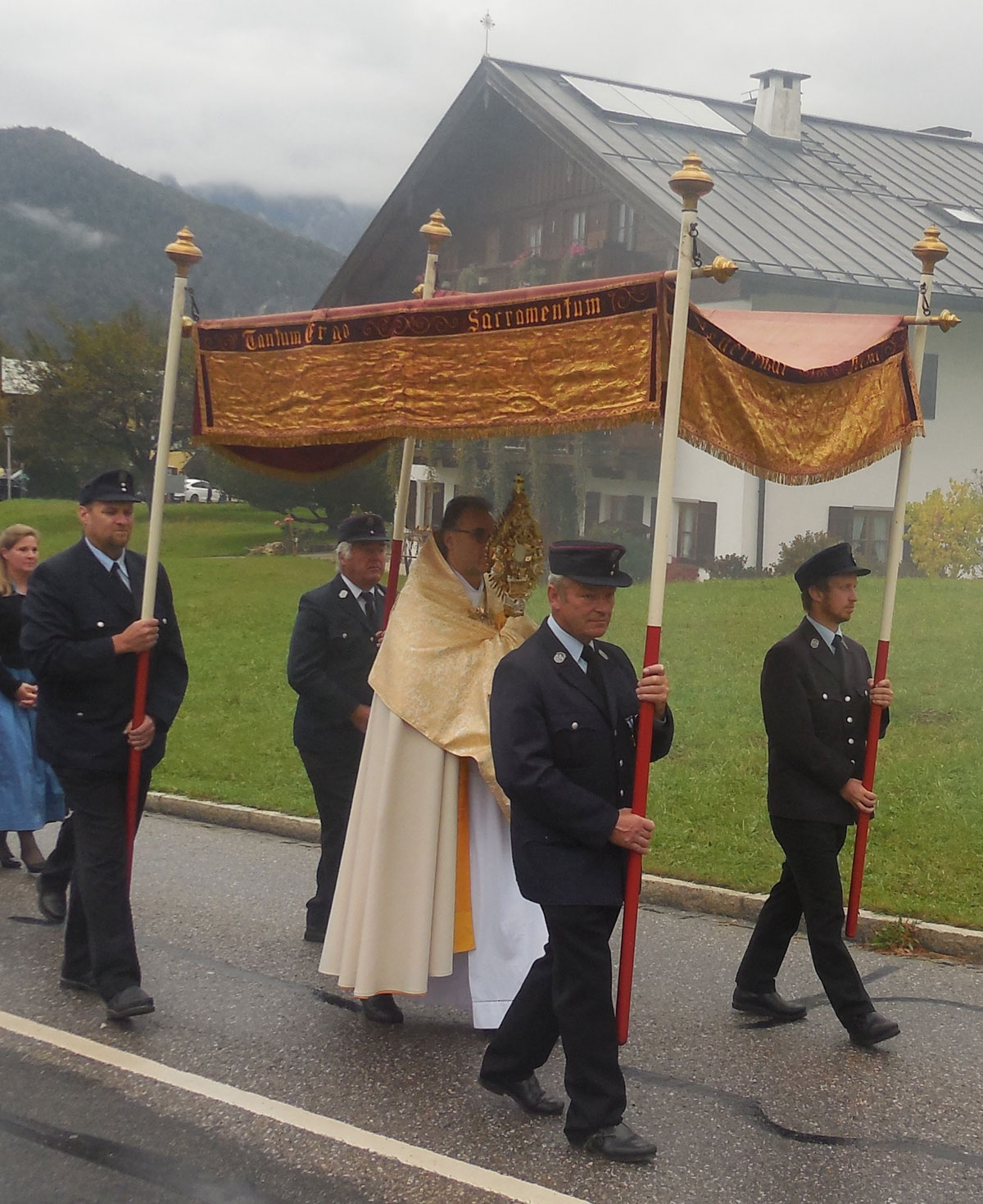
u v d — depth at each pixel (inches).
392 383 194.2
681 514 898.7
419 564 210.1
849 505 894.4
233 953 249.6
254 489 1238.9
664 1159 169.0
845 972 205.5
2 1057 200.8
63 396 1722.4
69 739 216.1
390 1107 183.9
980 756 362.9
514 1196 159.3
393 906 200.8
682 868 288.8
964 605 573.9
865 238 930.1
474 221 1041.5
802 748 203.9
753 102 1134.4
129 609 222.4
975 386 941.8
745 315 226.7
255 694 512.7
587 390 173.3
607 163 908.6
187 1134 176.6
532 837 171.2
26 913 275.7
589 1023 168.7
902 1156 170.4
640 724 169.0
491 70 972.6
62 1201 160.4
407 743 201.9
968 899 265.0
